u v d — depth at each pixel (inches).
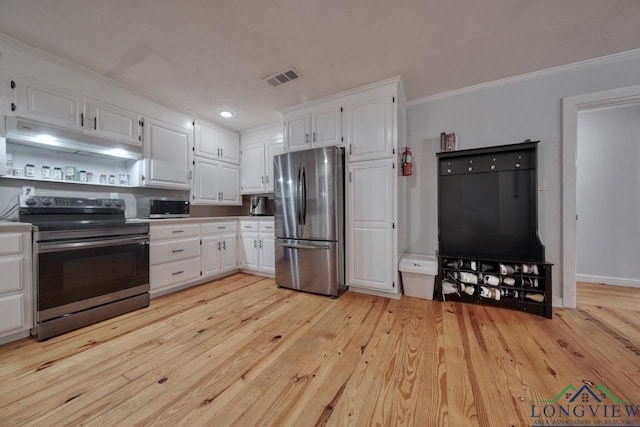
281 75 92.7
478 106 102.3
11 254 65.6
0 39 70.5
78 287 76.2
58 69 82.0
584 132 121.0
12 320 65.5
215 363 58.3
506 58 83.3
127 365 57.6
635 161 114.3
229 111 125.3
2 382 51.5
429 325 76.6
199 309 90.5
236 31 69.6
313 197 105.7
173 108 118.1
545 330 72.8
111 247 84.0
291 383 51.4
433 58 83.0
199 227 117.7
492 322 78.3
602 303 93.4
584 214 121.1
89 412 44.0
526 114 94.4
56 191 91.8
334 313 86.5
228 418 42.9
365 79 96.0
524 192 93.8
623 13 63.3
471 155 101.4
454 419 42.1
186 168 123.6
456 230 104.9
